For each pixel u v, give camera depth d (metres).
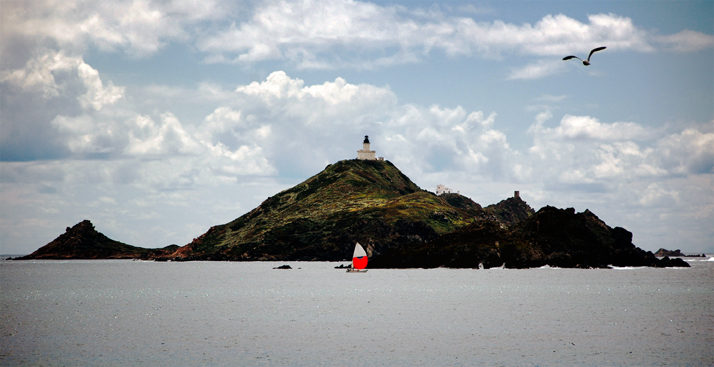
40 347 59.19
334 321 76.12
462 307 90.69
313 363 52.38
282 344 60.50
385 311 86.06
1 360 53.59
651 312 84.44
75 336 65.38
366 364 51.97
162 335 65.75
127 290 131.38
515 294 111.81
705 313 83.38
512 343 60.84
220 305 95.69
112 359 53.91
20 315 83.69
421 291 118.94
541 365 51.53
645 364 51.84
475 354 55.75
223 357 54.66
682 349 57.72
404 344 60.41
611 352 56.50
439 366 51.31
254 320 77.25
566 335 65.31
